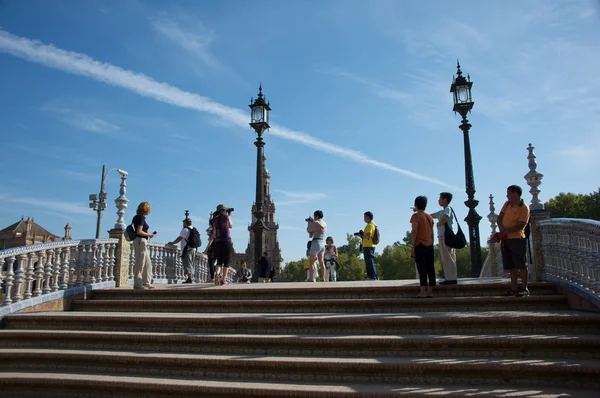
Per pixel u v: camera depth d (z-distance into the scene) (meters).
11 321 7.53
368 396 4.63
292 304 7.54
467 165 13.43
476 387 4.78
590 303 6.36
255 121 15.70
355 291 7.91
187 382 5.33
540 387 4.72
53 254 8.80
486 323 5.89
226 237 10.14
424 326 6.08
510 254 7.18
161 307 8.16
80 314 7.50
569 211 57.75
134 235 9.34
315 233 12.09
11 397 5.70
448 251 8.72
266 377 5.42
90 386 5.50
